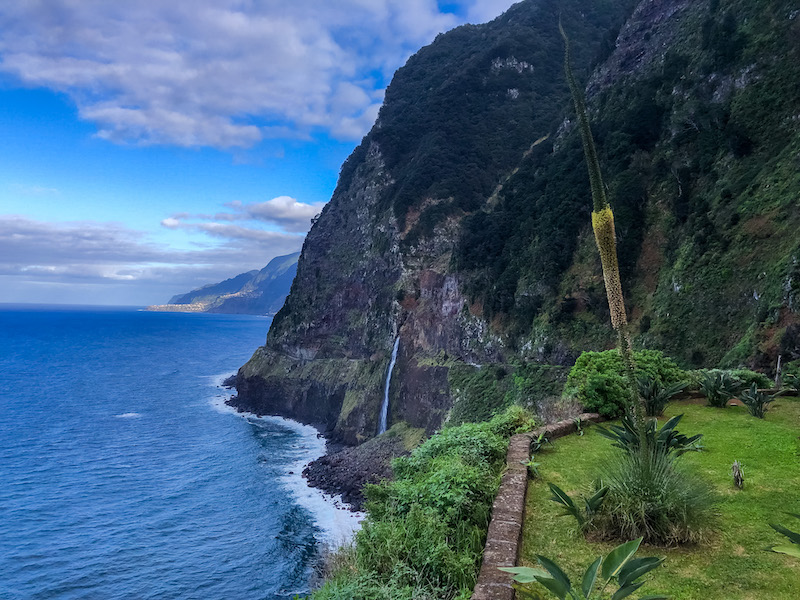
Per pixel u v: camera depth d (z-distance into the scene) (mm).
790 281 29984
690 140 45625
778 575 4477
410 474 8812
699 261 38625
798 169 35062
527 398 43844
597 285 45781
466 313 59094
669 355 36719
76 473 44094
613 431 7754
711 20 48156
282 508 36250
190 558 28812
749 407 10523
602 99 60375
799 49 39750
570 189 54031
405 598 4910
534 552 5172
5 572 27406
